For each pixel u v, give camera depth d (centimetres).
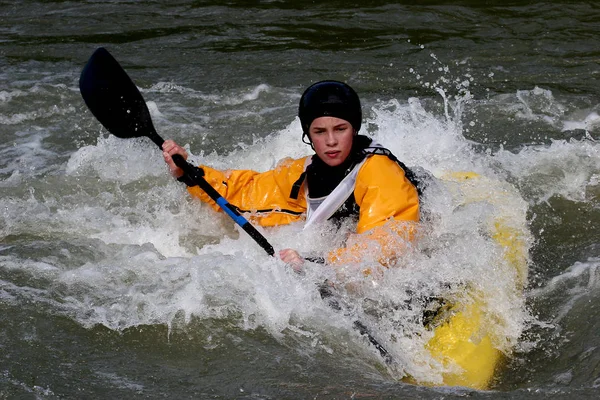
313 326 1519
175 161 1769
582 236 1880
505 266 1675
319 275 1553
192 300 1574
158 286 1614
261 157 2253
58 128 2553
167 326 1523
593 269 1723
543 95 2728
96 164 2158
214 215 1830
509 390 1388
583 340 1498
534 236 1878
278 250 1698
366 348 1473
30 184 2091
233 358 1448
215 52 3161
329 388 1365
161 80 2922
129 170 2119
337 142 1578
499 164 2217
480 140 2434
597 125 2506
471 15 3447
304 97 1598
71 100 2747
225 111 2661
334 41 3231
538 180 2127
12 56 3142
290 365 1430
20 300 1585
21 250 1767
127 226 1869
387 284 1547
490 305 1559
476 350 1462
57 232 1850
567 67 2955
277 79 2900
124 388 1362
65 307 1570
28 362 1419
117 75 1830
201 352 1466
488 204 1800
